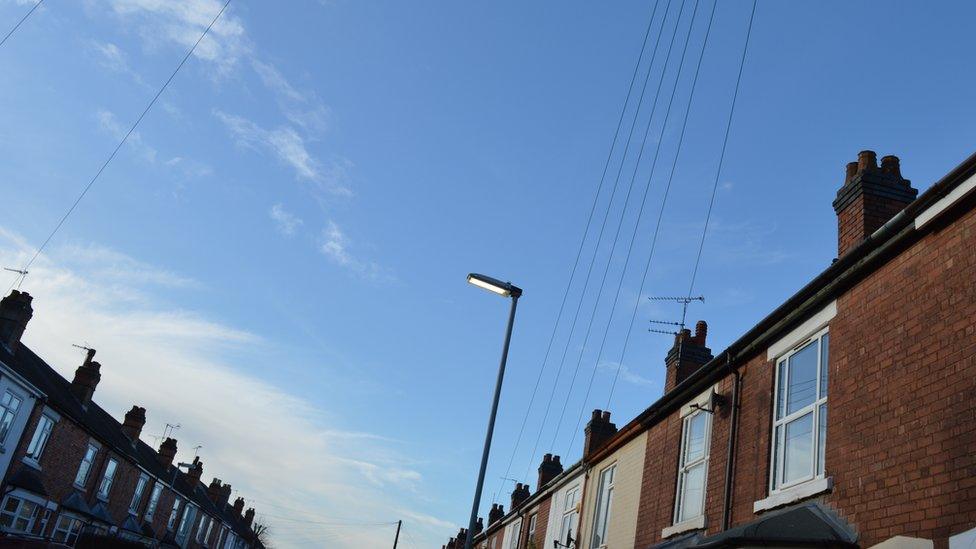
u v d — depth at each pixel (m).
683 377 17.92
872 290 9.15
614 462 18.69
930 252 8.22
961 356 7.38
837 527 8.50
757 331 11.81
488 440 16.70
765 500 10.39
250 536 69.94
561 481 23.20
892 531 7.71
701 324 18.69
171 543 44.19
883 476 8.09
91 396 34.41
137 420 39.03
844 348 9.46
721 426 12.84
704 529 12.41
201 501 51.66
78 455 30.34
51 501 28.58
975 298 7.36
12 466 25.44
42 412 26.92
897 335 8.46
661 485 14.99
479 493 16.08
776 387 11.25
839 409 9.25
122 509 36.22
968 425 7.06
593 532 18.92
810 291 10.33
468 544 15.62
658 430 16.02
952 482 7.09
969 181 7.57
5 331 27.25
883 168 11.19
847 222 11.05
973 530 6.67
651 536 14.77
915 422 7.81
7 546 17.53
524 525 28.00
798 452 10.27
